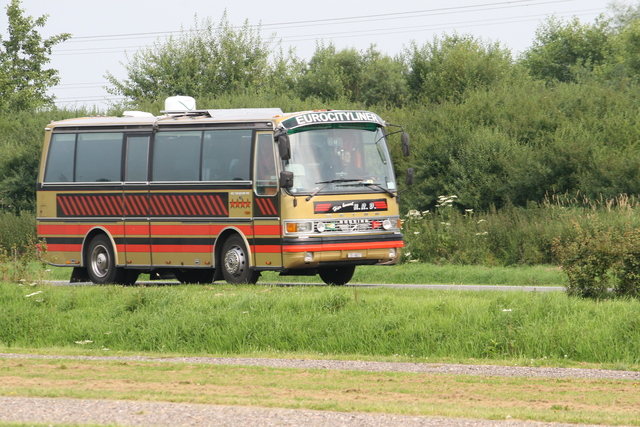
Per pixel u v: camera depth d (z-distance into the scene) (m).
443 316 34.94
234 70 145.12
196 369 29.52
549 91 96.38
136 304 40.53
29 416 19.23
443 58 128.62
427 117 93.12
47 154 53.72
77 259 52.50
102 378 27.20
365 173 45.97
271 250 44.69
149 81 141.12
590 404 22.61
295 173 44.25
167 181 48.66
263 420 18.88
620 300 36.59
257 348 35.44
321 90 139.38
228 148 46.56
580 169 76.38
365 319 35.62
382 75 140.12
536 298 35.94
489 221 69.44
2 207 102.06
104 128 51.47
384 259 46.06
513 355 32.22
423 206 82.69
